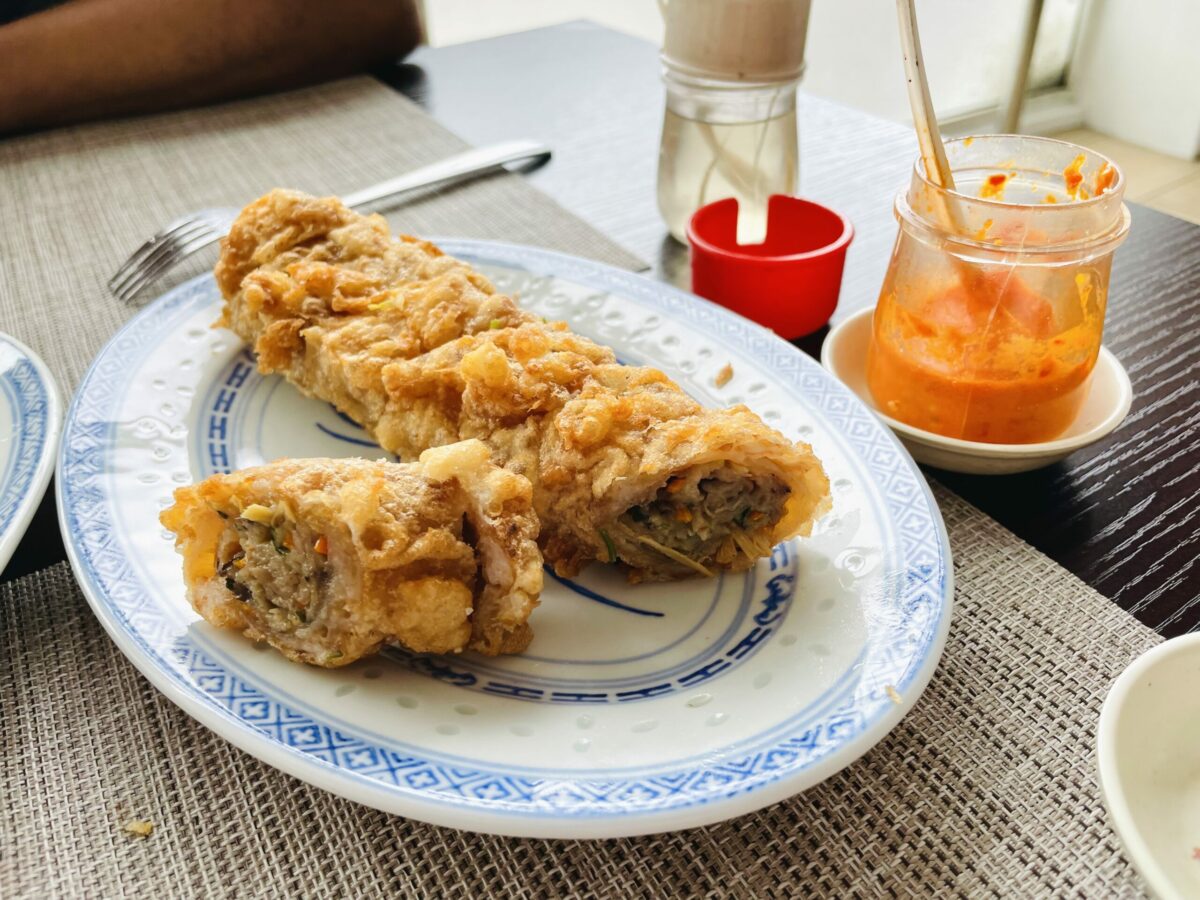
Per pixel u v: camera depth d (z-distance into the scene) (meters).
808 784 0.17
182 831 0.18
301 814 0.18
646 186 0.43
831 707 0.19
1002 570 0.24
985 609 0.23
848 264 0.37
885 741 0.20
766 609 0.22
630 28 0.84
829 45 0.82
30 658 0.21
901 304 0.27
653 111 0.50
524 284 0.33
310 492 0.20
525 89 0.52
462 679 0.21
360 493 0.20
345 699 0.19
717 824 0.18
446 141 0.46
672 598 0.23
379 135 0.46
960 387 0.26
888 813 0.19
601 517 0.23
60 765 0.19
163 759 0.19
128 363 0.28
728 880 0.18
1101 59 0.83
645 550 0.24
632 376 0.25
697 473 0.23
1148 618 0.23
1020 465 0.26
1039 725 0.21
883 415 0.28
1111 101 0.84
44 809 0.18
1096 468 0.28
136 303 0.34
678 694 0.20
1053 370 0.26
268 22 0.49
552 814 0.16
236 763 0.19
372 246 0.30
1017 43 0.76
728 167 0.36
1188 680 0.18
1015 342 0.25
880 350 0.28
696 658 0.22
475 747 0.18
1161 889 0.14
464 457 0.21
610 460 0.23
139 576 0.21
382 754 0.18
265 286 0.28
